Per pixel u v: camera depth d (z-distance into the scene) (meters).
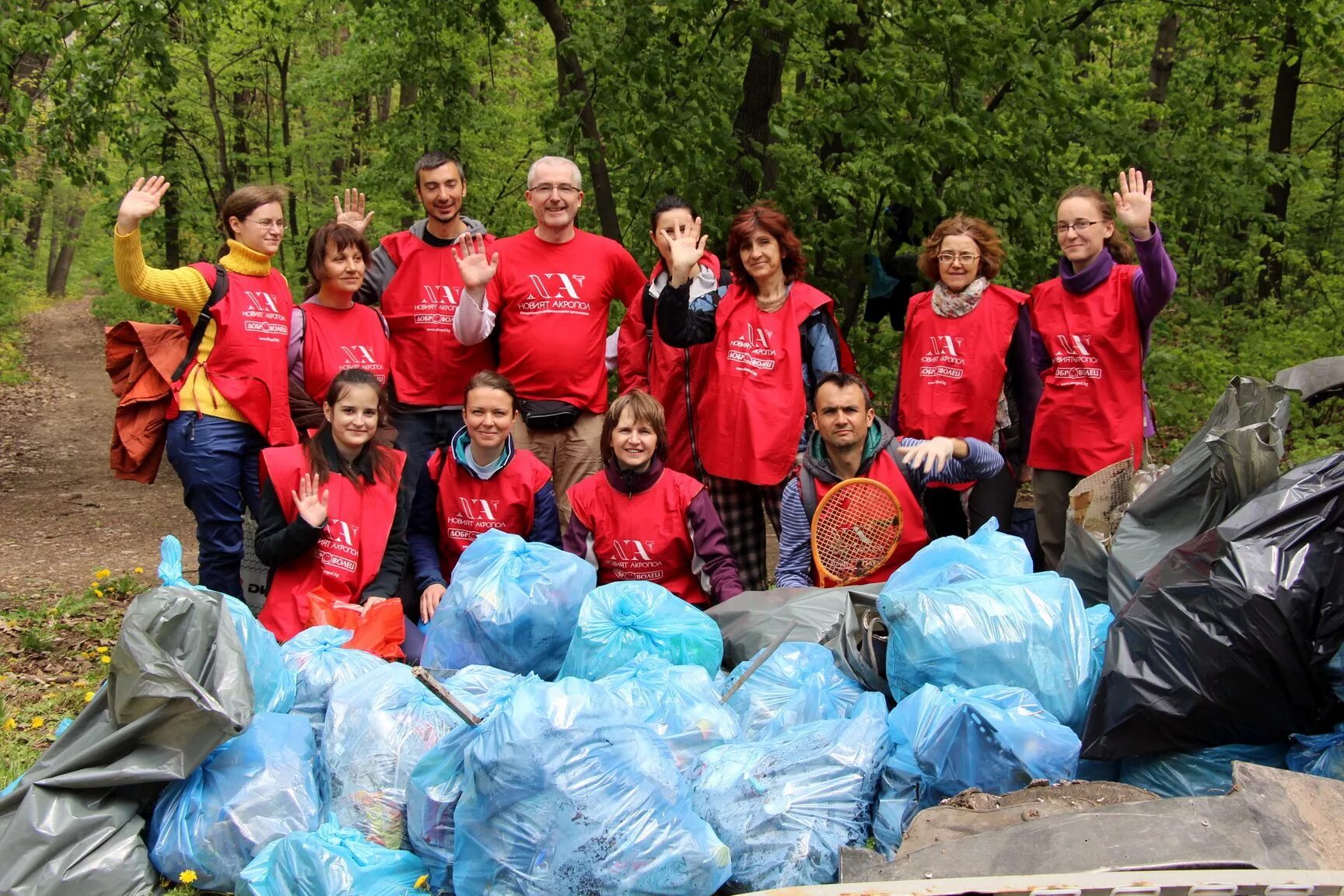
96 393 20.39
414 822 3.20
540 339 5.40
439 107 12.07
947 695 3.36
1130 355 4.78
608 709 3.03
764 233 5.05
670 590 4.75
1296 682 3.10
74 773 3.24
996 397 4.98
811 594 4.23
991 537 4.15
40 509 11.06
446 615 4.16
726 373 5.12
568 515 5.54
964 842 2.77
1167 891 2.40
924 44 8.34
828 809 3.24
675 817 2.93
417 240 5.55
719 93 8.34
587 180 10.28
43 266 51.75
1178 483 3.96
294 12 16.89
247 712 3.31
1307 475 3.30
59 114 9.69
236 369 5.09
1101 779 3.39
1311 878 2.41
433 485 4.96
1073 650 3.53
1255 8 9.65
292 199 18.20
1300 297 13.88
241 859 3.24
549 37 13.77
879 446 4.59
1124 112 9.51
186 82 17.97
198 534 5.18
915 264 7.82
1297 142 17.95
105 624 6.39
